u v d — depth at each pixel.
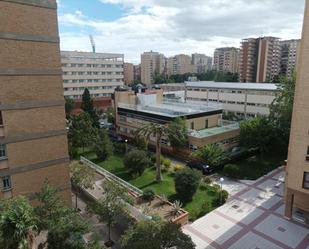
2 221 12.09
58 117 19.48
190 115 40.25
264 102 53.16
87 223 15.02
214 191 26.83
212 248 18.59
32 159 18.77
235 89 58.03
